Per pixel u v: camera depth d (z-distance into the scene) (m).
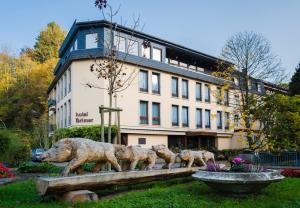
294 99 25.67
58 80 42.47
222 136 43.47
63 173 9.24
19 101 56.88
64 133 30.53
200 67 44.41
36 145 36.91
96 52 30.55
